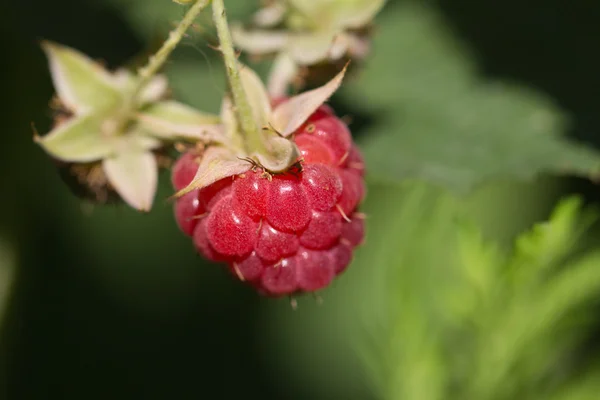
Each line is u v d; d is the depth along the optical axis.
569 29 0.25
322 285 0.20
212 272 0.26
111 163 0.21
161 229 0.26
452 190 0.23
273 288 0.20
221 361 0.26
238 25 0.22
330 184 0.20
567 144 0.23
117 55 0.24
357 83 0.24
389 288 0.22
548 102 0.24
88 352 0.26
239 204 0.20
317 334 0.27
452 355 0.22
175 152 0.22
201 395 0.26
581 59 0.24
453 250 0.22
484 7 0.25
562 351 0.22
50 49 0.21
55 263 0.26
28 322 0.25
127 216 0.26
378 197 0.24
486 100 0.24
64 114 0.22
